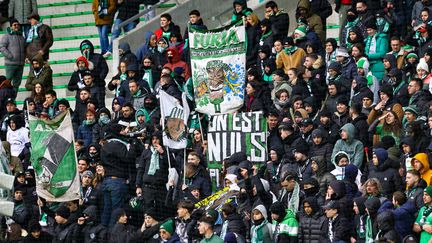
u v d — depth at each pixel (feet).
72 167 96.22
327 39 101.24
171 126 95.30
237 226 85.30
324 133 90.43
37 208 96.73
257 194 86.94
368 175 86.94
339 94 96.48
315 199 84.38
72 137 96.58
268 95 98.99
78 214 93.35
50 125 96.63
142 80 103.91
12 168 100.89
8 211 77.61
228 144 94.17
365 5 103.76
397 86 95.66
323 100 98.37
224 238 84.48
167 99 95.61
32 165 97.66
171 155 95.35
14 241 93.56
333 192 84.43
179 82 102.22
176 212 92.38
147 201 93.04
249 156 93.40
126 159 94.89
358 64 98.12
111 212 94.12
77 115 105.29
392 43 100.01
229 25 95.96
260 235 84.89
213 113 95.91
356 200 83.10
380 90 93.30
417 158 84.38
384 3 105.29
